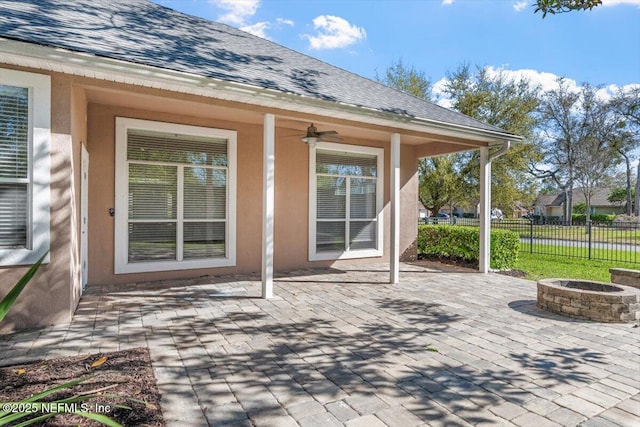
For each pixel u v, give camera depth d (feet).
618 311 15.28
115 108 20.66
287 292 20.27
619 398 9.20
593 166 85.92
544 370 10.76
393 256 23.13
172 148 22.62
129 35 17.89
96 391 8.84
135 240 21.77
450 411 8.50
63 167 13.85
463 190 70.59
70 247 14.11
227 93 16.55
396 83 75.72
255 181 25.25
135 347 11.98
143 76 14.29
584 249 42.60
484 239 27.45
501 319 15.75
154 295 18.85
